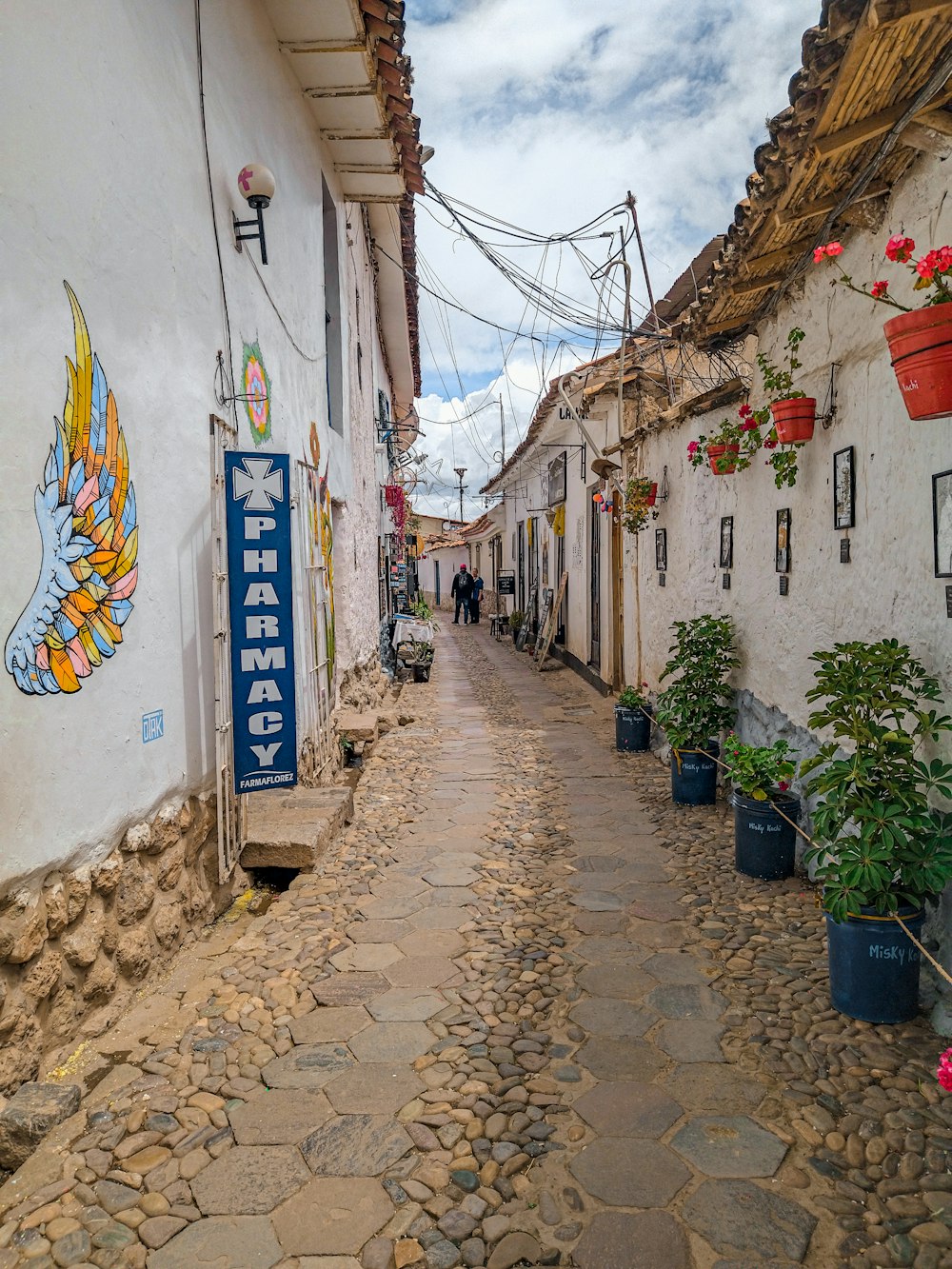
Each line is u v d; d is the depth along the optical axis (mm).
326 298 7633
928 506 3221
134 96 3178
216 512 3920
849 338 3918
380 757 7770
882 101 2916
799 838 4594
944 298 2627
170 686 3488
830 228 3783
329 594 6977
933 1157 2332
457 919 4055
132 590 3148
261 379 4832
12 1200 2234
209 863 3953
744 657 5719
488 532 28062
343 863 4781
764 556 5293
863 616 3834
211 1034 3014
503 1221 2146
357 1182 2289
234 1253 2062
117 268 3027
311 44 5359
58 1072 2721
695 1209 2176
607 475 9875
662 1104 2607
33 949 2545
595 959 3615
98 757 2896
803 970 3449
